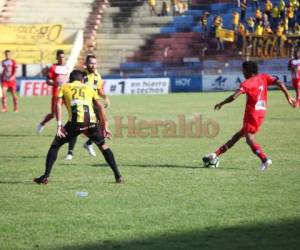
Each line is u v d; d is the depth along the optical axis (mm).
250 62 21312
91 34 87438
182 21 87125
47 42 84125
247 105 21188
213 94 68500
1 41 83375
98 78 24797
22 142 30875
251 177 20047
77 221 14680
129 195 17469
